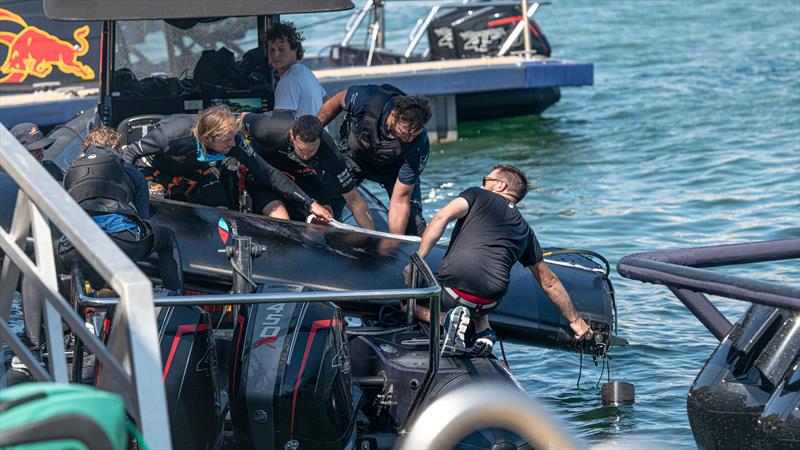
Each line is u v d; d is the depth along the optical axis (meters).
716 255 13.95
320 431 14.00
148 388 7.97
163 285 17.50
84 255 8.54
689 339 24.89
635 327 25.88
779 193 41.16
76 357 14.71
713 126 56.47
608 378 22.42
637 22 108.44
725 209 39.25
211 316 19.16
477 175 47.81
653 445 18.53
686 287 12.78
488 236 16.61
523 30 62.38
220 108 18.41
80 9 21.45
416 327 18.00
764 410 13.36
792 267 30.31
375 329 17.98
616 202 41.12
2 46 52.38
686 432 19.19
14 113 47.28
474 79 56.59
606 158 50.44
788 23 103.00
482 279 16.42
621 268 13.73
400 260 18.83
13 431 7.29
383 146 21.25
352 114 21.89
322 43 91.50
